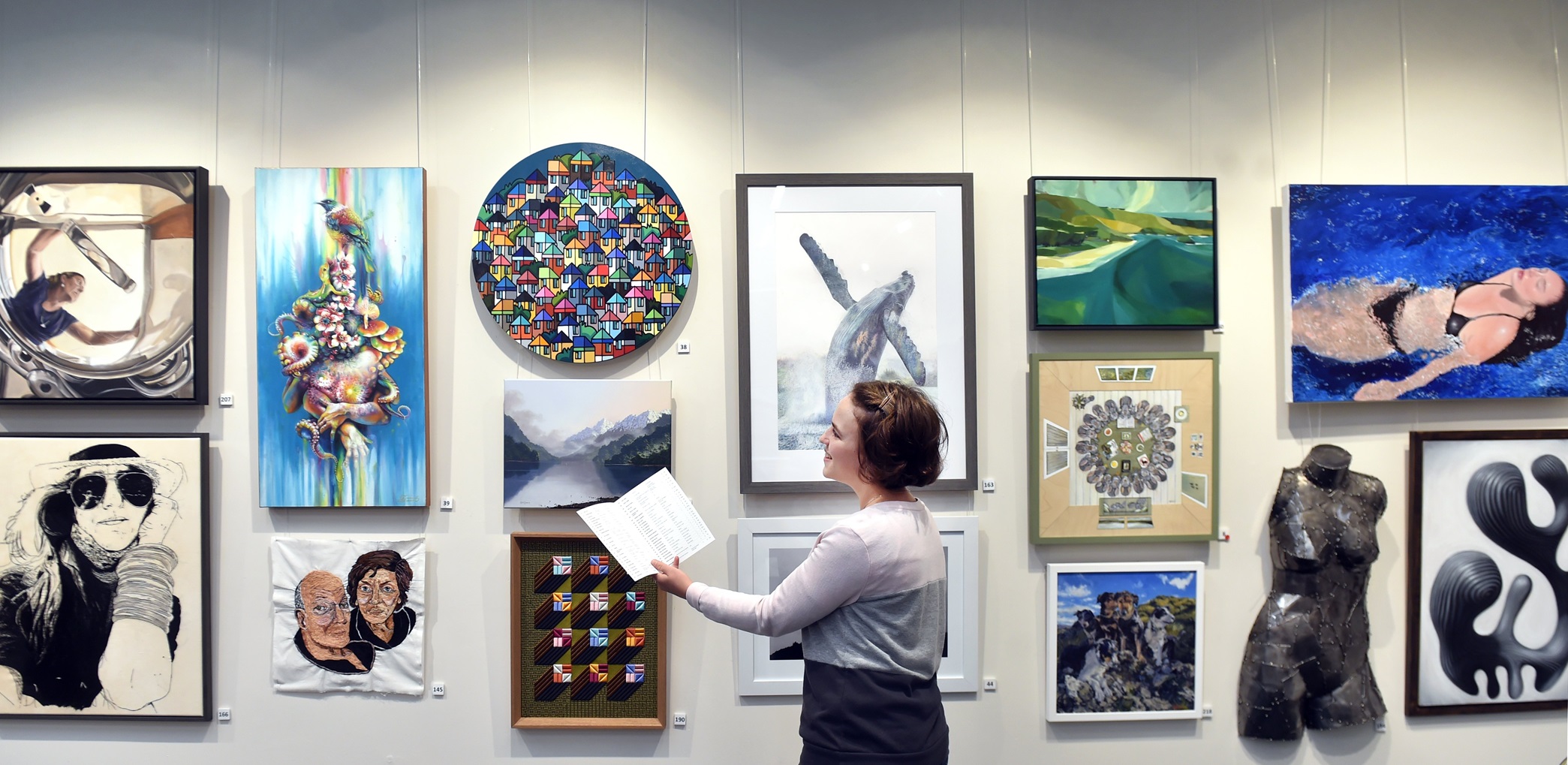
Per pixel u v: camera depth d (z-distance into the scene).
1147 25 1.97
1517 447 1.95
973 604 1.90
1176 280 1.90
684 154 1.92
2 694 1.86
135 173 1.85
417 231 1.85
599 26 1.92
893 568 1.29
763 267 1.88
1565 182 1.99
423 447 1.86
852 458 1.35
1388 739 1.97
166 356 1.84
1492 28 1.98
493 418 1.90
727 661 1.92
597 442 1.87
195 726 1.90
